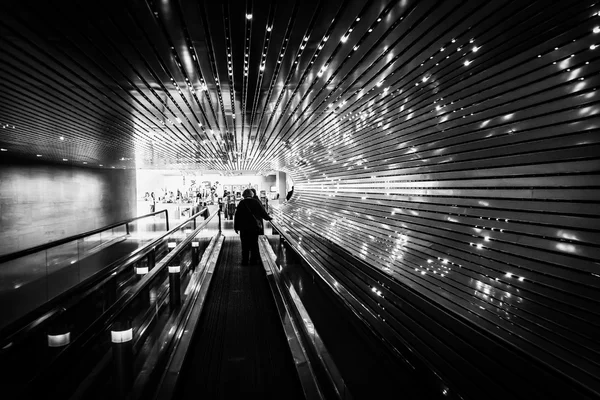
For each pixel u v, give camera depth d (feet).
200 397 8.86
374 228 17.21
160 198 110.73
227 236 39.83
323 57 11.02
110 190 66.39
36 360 6.48
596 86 5.97
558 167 7.00
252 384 9.42
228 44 10.46
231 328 13.10
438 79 9.45
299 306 12.42
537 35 6.45
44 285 21.68
